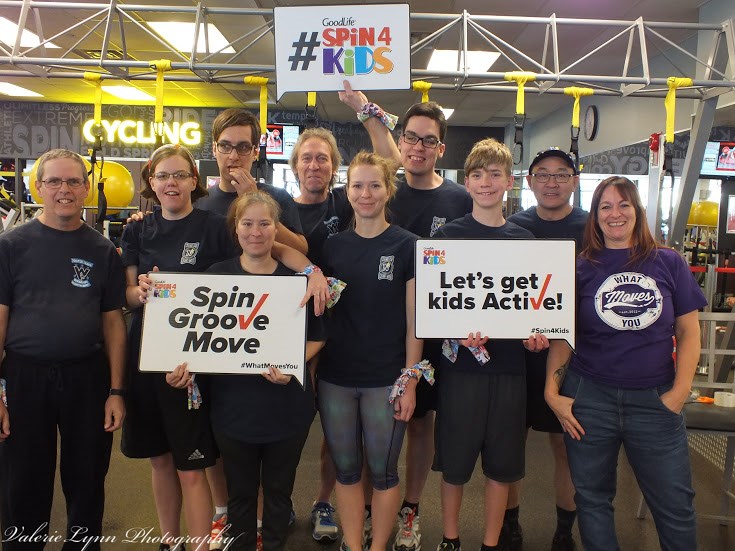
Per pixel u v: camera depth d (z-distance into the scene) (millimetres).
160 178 2004
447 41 6152
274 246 2037
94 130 2852
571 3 5062
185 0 5102
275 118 10805
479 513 2725
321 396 2088
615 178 1907
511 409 2033
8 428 1854
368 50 2408
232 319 1931
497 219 2117
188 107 10641
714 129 5812
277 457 1942
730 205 6074
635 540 2504
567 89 3170
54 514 2619
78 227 1987
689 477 1838
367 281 2018
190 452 1998
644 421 1822
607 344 1866
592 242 1953
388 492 2041
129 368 2088
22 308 1876
